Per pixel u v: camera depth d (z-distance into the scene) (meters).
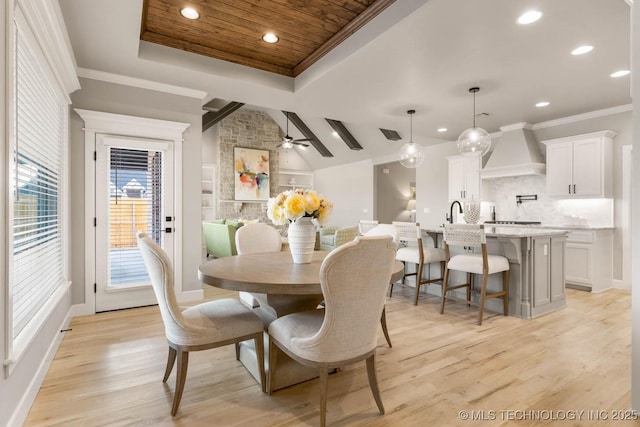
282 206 2.30
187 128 3.93
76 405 1.88
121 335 2.89
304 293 1.71
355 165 9.84
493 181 6.21
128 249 3.63
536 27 2.63
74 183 3.35
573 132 5.11
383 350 2.61
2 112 1.53
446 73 3.50
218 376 2.21
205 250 8.27
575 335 2.92
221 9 2.86
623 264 4.69
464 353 2.55
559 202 5.35
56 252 2.79
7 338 1.54
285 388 2.06
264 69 3.86
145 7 2.82
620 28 2.65
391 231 3.21
